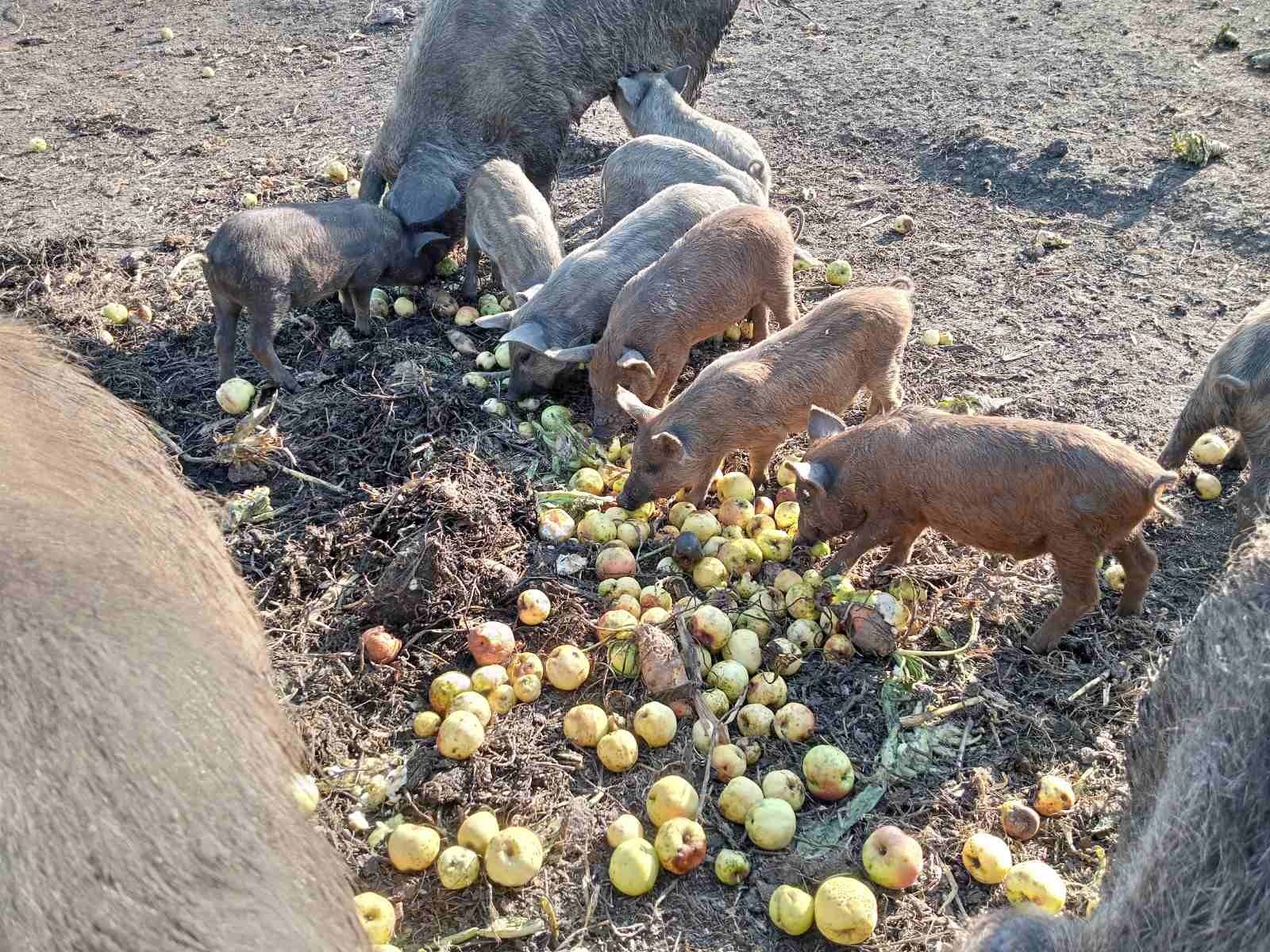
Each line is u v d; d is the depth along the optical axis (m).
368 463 1.88
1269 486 1.59
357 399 2.01
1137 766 1.06
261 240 1.93
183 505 0.78
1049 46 3.45
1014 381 2.11
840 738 1.42
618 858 1.23
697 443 1.76
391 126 2.50
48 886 0.47
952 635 1.56
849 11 3.91
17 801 0.48
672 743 1.41
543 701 1.47
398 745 1.42
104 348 2.19
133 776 0.51
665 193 2.22
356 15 4.06
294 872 0.57
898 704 1.45
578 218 2.76
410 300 2.35
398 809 1.34
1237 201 2.57
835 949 1.18
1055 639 1.51
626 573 1.65
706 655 1.48
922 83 3.29
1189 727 0.91
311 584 1.64
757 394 1.77
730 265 1.99
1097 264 2.46
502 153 2.54
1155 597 1.63
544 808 1.33
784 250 2.05
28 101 3.47
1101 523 1.39
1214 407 1.69
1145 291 2.36
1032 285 2.40
